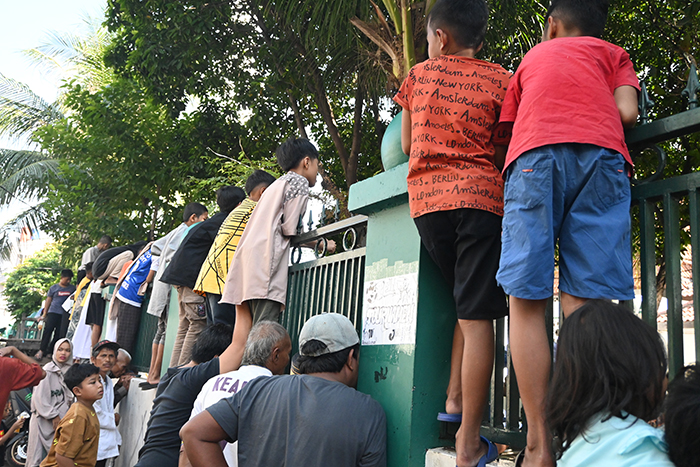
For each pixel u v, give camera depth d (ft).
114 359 19.19
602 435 4.01
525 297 5.22
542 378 5.24
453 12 7.04
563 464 4.21
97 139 36.45
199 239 14.79
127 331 22.84
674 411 3.77
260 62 35.12
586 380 4.10
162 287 18.62
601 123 5.42
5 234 57.47
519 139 5.66
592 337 4.16
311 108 36.73
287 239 11.09
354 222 9.98
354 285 10.06
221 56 34.86
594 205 5.32
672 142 20.51
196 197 34.12
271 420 7.29
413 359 7.59
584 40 5.91
